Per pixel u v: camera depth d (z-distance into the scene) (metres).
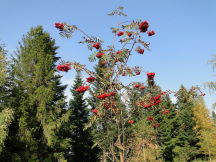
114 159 5.40
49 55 22.36
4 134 14.05
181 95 7.25
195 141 41.56
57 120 21.12
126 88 5.67
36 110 21.22
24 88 21.50
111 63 5.71
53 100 22.55
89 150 29.89
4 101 18.11
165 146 34.31
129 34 5.65
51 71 21.55
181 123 39.66
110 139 5.43
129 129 5.56
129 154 5.46
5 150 17.64
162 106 7.79
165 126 37.66
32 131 19.66
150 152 18.02
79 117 32.06
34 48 22.06
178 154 38.28
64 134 23.48
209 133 39.16
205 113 40.00
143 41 5.67
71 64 5.52
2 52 16.58
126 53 5.63
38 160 18.75
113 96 5.50
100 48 5.68
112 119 5.45
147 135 5.94
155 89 6.20
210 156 39.47
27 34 22.97
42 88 20.44
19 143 18.97
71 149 30.61
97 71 18.77
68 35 5.70
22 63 21.97
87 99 27.31
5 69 16.56
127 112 5.68
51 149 21.17
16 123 19.33
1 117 14.32
